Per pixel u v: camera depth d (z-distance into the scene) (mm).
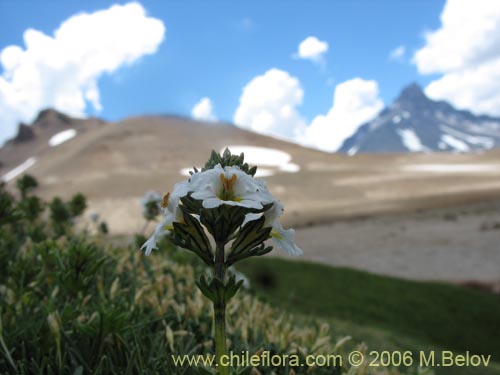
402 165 144500
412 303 15305
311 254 41000
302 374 2693
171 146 150250
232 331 3105
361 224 61500
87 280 2947
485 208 67375
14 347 2248
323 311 12281
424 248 42031
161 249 6125
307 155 157625
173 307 3314
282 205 1743
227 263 1707
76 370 2018
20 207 5684
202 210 1664
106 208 78250
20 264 3080
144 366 2305
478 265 34250
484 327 14438
